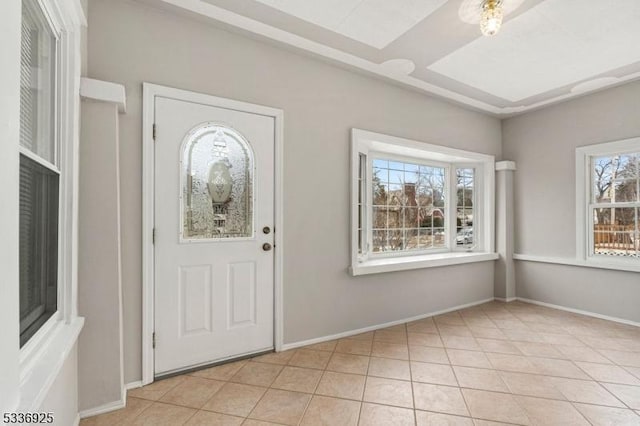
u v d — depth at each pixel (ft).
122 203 6.46
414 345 8.78
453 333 9.70
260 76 8.06
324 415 5.66
